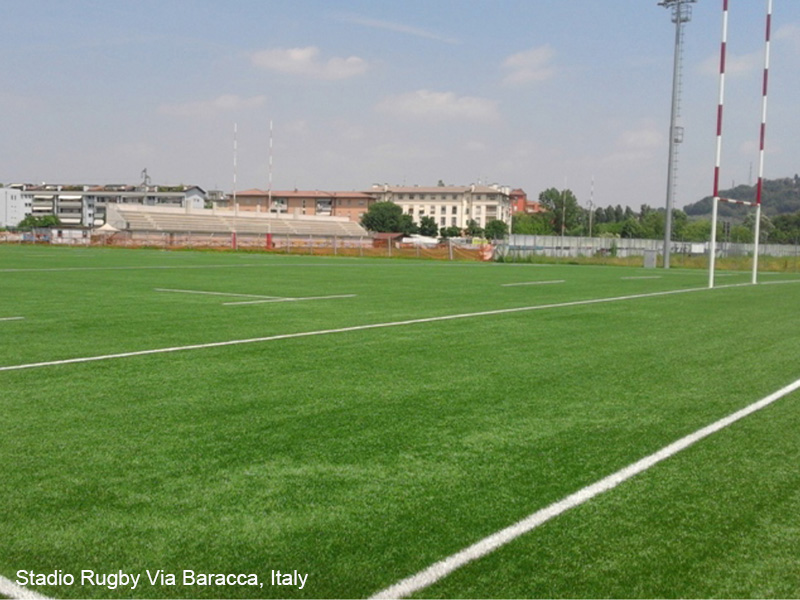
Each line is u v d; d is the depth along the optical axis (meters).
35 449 4.27
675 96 39.34
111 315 10.95
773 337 9.74
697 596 2.69
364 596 2.64
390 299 14.34
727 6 20.86
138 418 4.99
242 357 7.46
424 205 141.12
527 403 5.64
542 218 123.56
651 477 3.96
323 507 3.45
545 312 12.46
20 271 21.66
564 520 3.35
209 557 2.93
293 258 37.75
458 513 3.40
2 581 2.73
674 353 8.26
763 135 23.41
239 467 4.00
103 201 133.88
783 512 3.49
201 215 78.50
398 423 4.97
